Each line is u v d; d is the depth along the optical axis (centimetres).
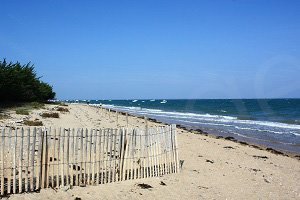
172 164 1179
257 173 1398
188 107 11406
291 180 1334
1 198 771
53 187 870
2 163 798
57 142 878
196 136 2714
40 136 846
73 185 913
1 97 3781
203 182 1127
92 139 945
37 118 2373
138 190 948
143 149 1068
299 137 3200
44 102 5475
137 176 1061
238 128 3962
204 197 971
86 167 945
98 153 955
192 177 1167
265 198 1039
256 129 3866
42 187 855
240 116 6384
